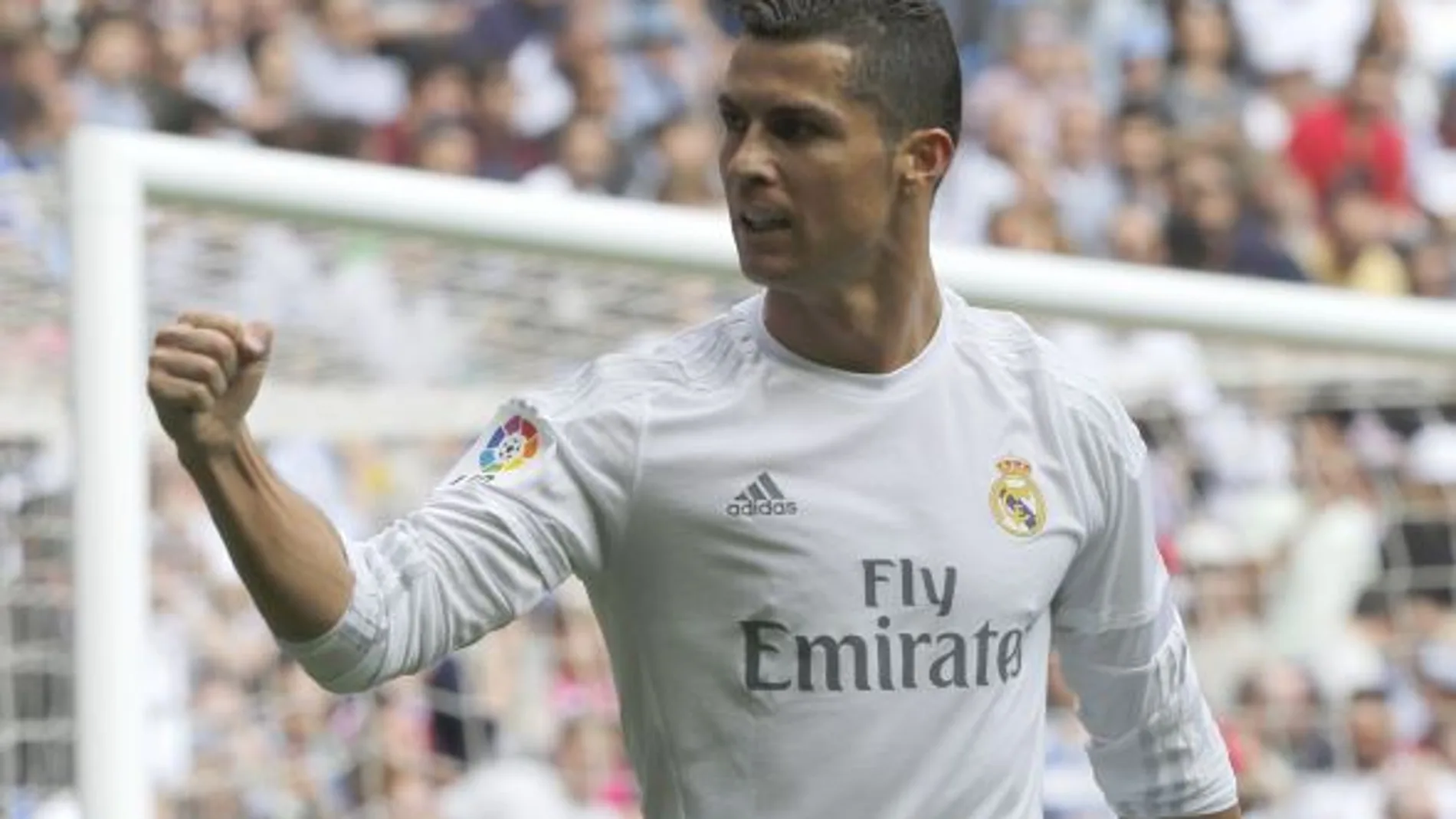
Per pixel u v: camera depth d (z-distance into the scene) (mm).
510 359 18922
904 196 9492
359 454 20562
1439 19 37500
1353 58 36156
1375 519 22438
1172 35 35688
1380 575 22344
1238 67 35812
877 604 9461
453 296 18484
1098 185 33719
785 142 9273
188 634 18625
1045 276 16594
